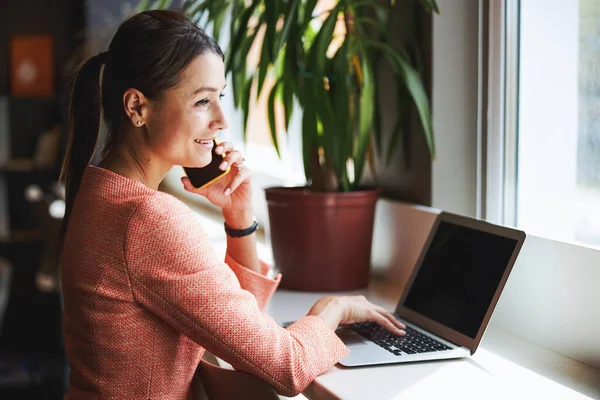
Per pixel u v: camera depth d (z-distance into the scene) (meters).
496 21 1.98
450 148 2.11
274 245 2.17
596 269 1.54
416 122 2.17
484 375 1.45
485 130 2.05
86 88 1.52
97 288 1.33
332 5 2.84
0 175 5.48
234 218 1.81
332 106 2.12
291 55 2.04
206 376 1.46
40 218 4.53
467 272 1.66
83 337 1.37
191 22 1.42
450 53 2.08
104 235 1.33
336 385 1.38
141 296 1.33
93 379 1.37
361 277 2.16
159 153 1.42
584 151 1.81
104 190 1.37
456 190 2.12
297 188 2.29
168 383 1.39
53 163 5.28
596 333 1.54
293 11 1.94
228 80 2.63
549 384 1.41
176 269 1.32
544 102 1.91
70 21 5.57
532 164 1.96
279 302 2.01
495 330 1.83
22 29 5.55
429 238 1.84
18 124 5.61
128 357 1.35
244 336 1.34
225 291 1.34
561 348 1.64
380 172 2.42
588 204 1.80
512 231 1.58
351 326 1.75
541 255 1.69
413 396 1.32
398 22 2.16
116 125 1.43
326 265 2.10
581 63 1.80
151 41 1.37
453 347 1.58
